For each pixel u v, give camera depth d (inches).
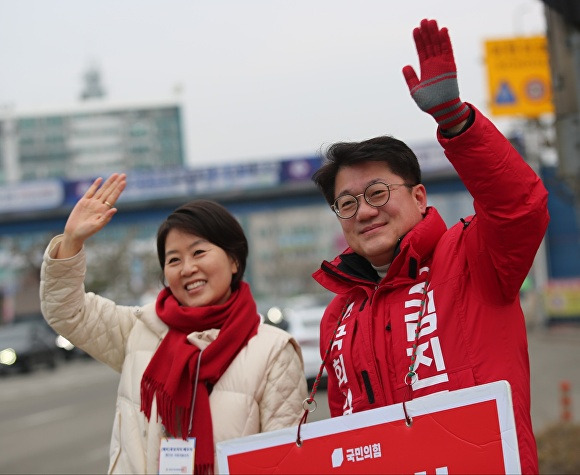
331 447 103.3
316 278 126.8
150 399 130.0
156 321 135.3
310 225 4407.0
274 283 4092.0
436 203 3221.0
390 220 118.3
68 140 5118.1
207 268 135.0
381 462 101.7
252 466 105.4
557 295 1279.5
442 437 100.2
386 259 120.2
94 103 5167.3
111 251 2174.0
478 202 104.4
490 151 101.2
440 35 101.1
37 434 509.7
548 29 269.4
